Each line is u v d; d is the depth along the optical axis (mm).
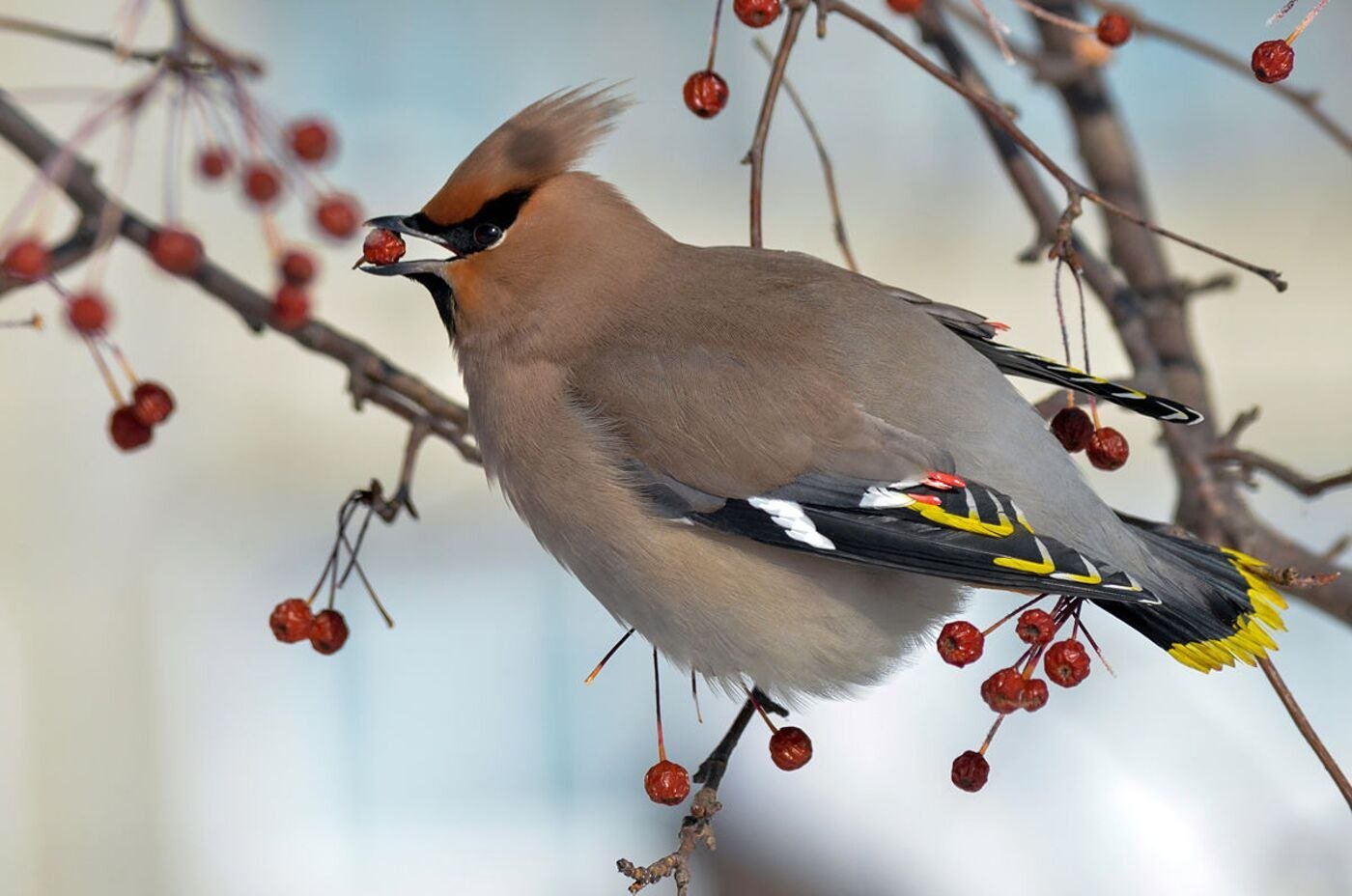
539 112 6953
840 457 6371
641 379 6637
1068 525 6406
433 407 7031
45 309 12188
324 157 4859
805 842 12133
